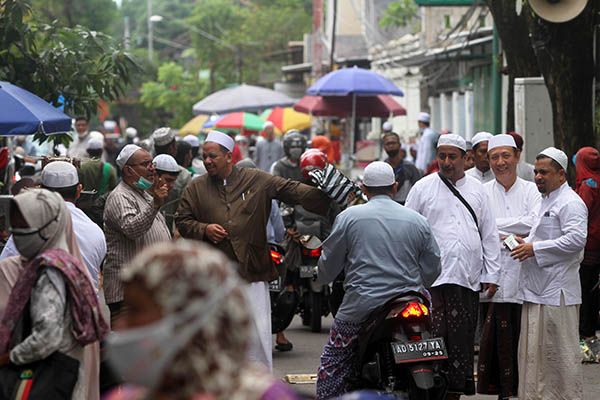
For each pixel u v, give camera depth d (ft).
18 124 49.57
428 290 48.65
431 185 49.52
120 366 14.88
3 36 64.03
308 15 355.15
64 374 31.45
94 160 68.59
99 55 67.46
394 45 209.36
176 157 67.67
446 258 48.42
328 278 45.21
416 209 49.57
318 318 72.33
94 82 66.28
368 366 43.39
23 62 64.90
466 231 48.70
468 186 49.34
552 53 76.79
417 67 205.87
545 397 47.52
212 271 14.84
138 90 403.54
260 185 48.70
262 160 139.85
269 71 351.05
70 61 65.62
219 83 358.84
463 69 178.40
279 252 64.28
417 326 42.34
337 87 129.08
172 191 63.67
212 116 201.05
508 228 50.90
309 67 260.62
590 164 62.03
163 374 14.75
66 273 31.42
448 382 44.50
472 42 144.36
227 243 48.03
